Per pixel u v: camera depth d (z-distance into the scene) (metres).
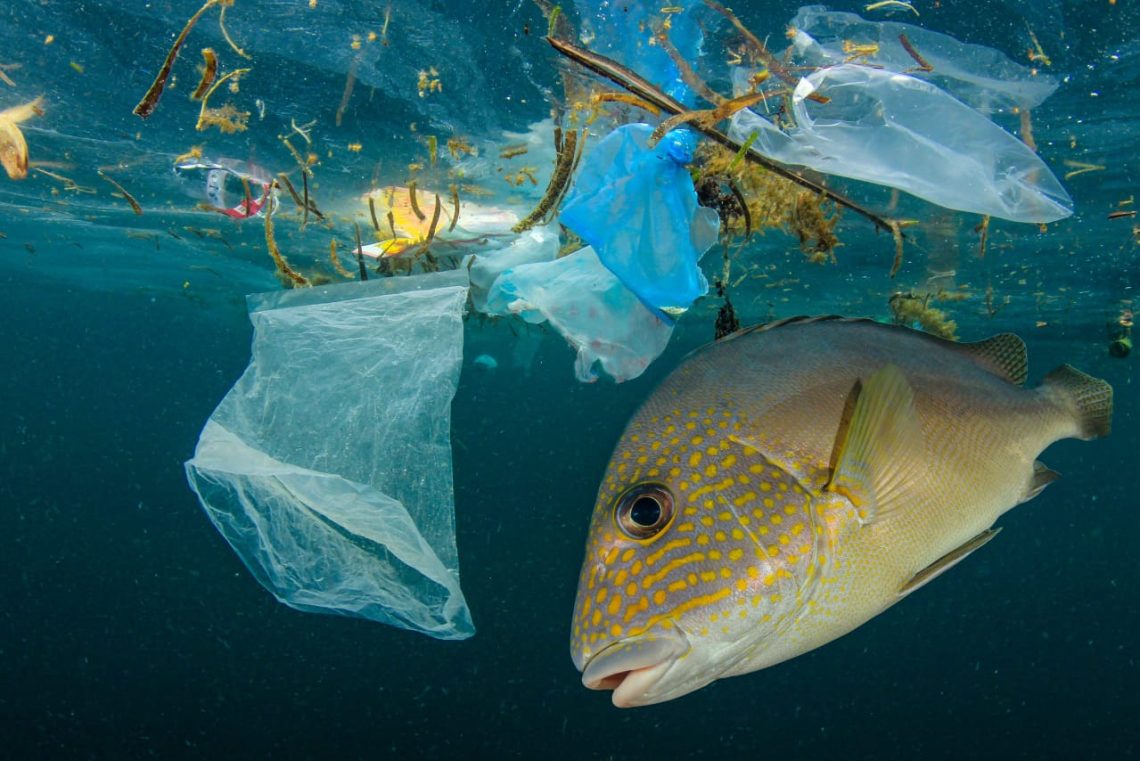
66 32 6.68
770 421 1.75
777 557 1.56
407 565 2.83
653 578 1.58
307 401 2.98
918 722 23.62
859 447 1.60
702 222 3.21
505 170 9.09
